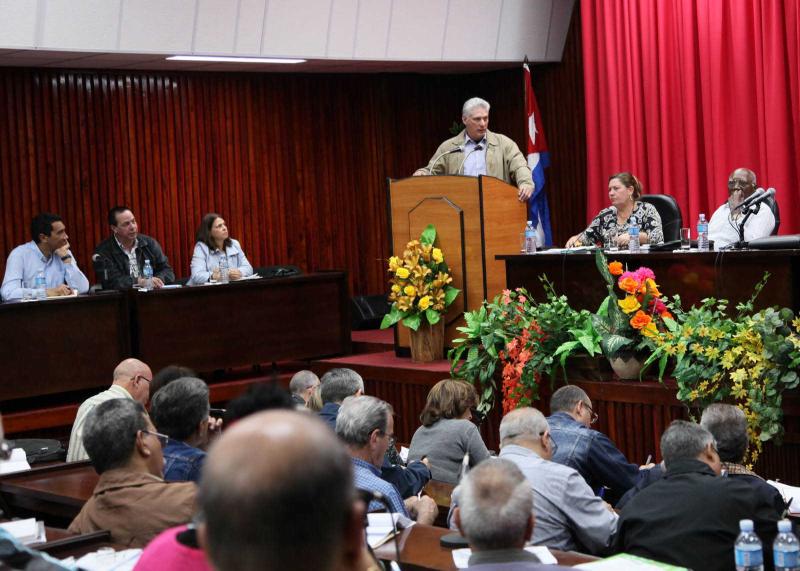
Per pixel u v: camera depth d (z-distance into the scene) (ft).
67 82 29.73
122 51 27.12
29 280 23.72
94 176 30.17
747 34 29.86
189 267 31.94
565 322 19.52
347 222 34.91
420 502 12.72
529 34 33.86
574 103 34.78
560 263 21.18
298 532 3.13
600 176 33.63
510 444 12.01
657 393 18.17
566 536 11.50
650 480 12.65
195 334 25.26
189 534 6.31
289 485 3.12
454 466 14.92
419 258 24.63
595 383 19.11
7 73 28.76
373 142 35.27
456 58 32.68
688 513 9.98
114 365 23.99
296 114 33.91
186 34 27.89
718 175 30.58
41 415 23.02
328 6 29.91
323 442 3.20
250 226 33.09
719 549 9.84
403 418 24.43
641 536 10.10
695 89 31.19
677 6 31.30
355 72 34.71
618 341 18.62
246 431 3.20
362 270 35.22
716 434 11.80
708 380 17.08
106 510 10.26
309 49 30.04
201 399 12.28
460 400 15.20
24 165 29.01
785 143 29.30
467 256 24.44
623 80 32.81
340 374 15.12
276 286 26.68
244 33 28.81
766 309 17.19
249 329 26.17
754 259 18.13
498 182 24.43
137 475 10.46
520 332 20.24
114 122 30.50
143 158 31.01
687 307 19.29
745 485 10.20
